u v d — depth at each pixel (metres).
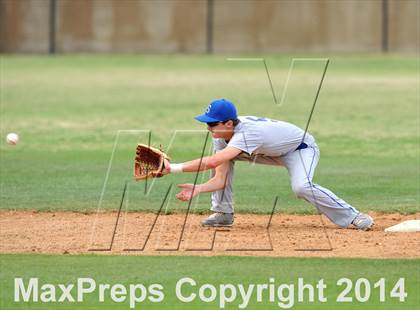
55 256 23.78
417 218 29.34
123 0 97.19
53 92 65.88
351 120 53.44
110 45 97.50
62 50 96.94
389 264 22.86
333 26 96.31
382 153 43.34
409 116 54.97
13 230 27.14
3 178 36.66
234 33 97.50
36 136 48.06
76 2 96.81
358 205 31.36
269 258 23.48
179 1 97.19
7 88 67.88
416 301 20.19
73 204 31.22
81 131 49.78
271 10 96.94
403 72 78.19
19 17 95.94
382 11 95.50
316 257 23.58
